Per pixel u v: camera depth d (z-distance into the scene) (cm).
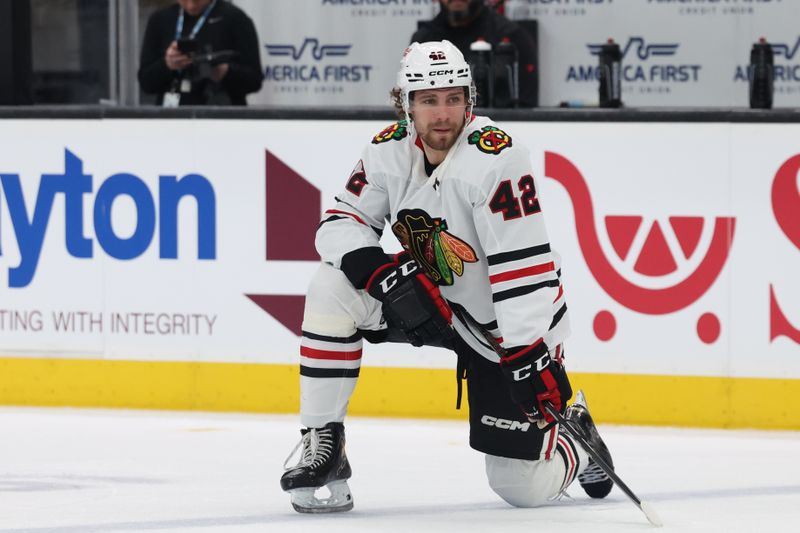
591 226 1471
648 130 1455
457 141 899
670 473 1188
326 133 1512
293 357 1531
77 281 1567
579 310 1477
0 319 1584
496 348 920
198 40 1752
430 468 1205
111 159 1553
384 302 912
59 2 1950
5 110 1570
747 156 1445
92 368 1571
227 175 1532
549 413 913
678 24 1908
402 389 1508
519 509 997
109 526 924
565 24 1925
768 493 1083
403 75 881
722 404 1458
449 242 915
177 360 1552
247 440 1359
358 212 945
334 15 1956
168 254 1548
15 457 1259
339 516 963
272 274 1530
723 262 1452
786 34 1886
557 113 1467
